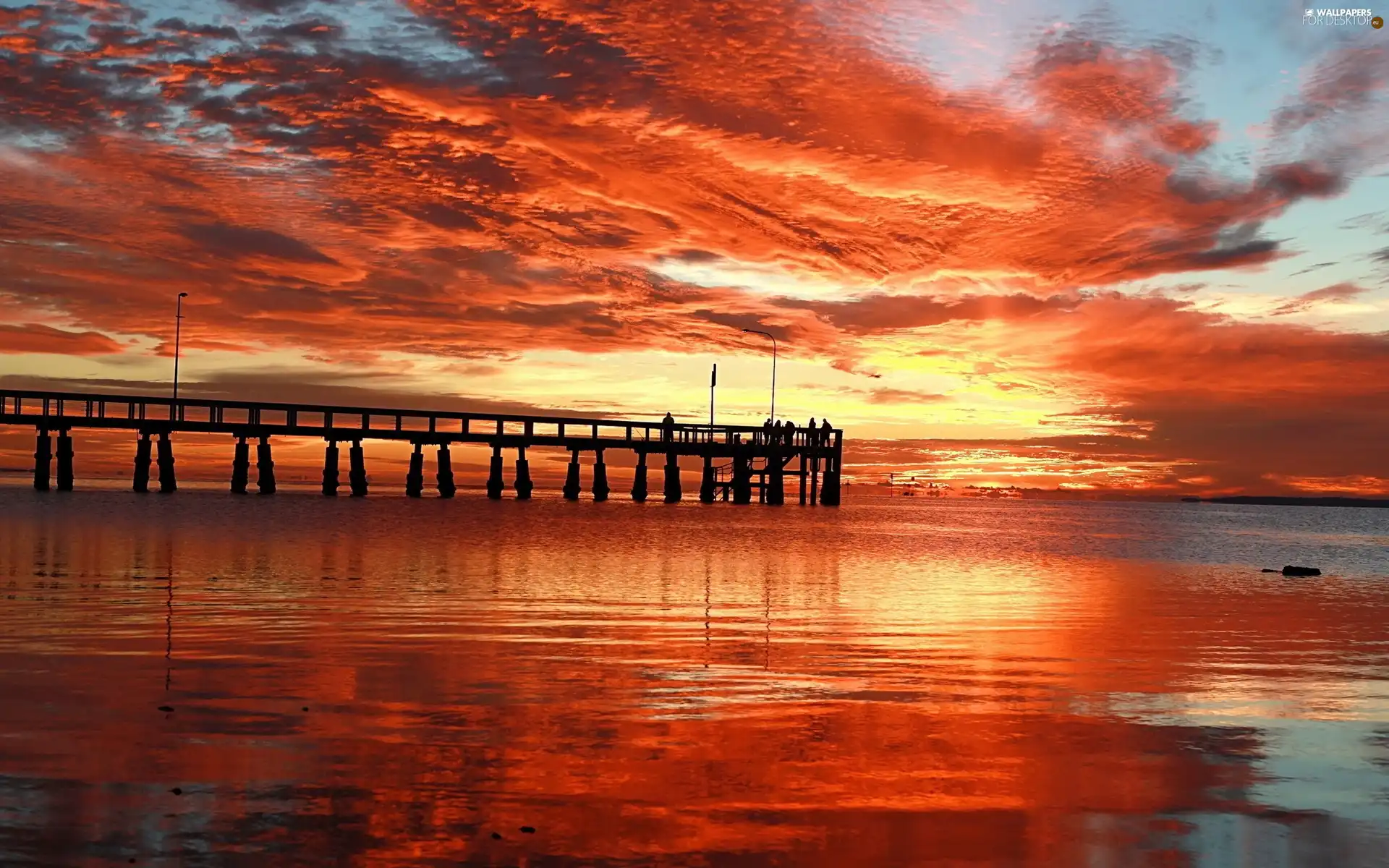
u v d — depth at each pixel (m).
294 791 9.97
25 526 51.06
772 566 38.28
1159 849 9.09
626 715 13.34
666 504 122.38
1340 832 9.55
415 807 9.64
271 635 19.05
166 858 8.36
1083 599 29.47
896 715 13.70
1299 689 16.16
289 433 108.81
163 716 12.61
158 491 106.44
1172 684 16.31
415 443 117.00
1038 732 12.91
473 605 24.25
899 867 8.58
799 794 10.28
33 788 9.85
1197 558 51.50
